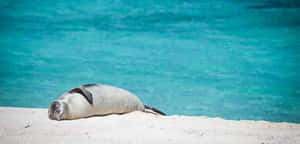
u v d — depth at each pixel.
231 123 31.27
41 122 28.66
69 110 31.09
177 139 22.53
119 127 26.70
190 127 27.30
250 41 76.62
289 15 92.00
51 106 30.59
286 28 84.25
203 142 21.94
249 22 88.38
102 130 25.34
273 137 24.25
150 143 21.42
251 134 25.44
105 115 34.69
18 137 22.58
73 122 28.80
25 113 33.25
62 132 24.47
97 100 33.47
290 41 76.00
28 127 26.09
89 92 33.25
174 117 33.44
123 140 22.03
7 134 23.62
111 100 34.66
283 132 26.88
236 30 83.81
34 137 22.61
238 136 24.20
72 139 22.14
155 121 30.03
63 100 31.58
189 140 22.34
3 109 35.16
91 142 21.39
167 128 26.36
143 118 31.36
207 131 25.77
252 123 31.95
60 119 30.28
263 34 80.56
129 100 36.47
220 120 32.62
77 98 32.41
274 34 80.38
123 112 36.16
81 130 25.22
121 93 36.09
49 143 21.14
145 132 24.48
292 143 22.28
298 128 30.02
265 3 101.50
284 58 66.88
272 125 31.28
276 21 88.25
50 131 24.70
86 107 32.47
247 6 99.38
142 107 38.16
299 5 99.12
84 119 30.34
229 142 22.20
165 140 22.19
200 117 34.06
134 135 23.47
